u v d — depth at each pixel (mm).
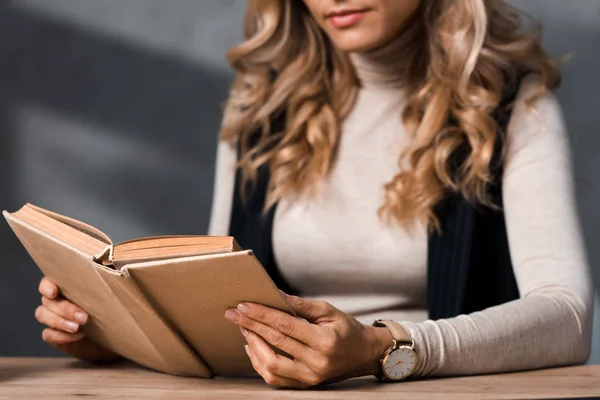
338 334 1181
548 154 1820
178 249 1105
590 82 3713
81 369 1443
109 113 3986
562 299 1528
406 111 1974
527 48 1973
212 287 1099
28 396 1141
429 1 1947
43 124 4012
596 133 3709
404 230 1877
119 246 1133
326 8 1756
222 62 3932
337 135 2025
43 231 1244
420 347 1298
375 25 1749
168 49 3951
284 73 2125
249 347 1190
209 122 3945
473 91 1914
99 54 3988
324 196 1961
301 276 1959
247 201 2100
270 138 2096
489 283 1905
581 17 3715
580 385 1251
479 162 1847
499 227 1900
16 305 4047
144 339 1240
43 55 4016
